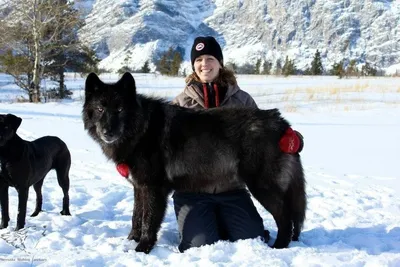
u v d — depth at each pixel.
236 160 4.30
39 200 5.27
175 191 4.68
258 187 4.28
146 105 4.34
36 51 22.88
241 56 177.62
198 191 4.49
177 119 4.34
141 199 4.46
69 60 25.03
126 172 4.31
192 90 4.95
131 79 4.19
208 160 4.30
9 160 4.45
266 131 4.23
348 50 171.00
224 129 4.29
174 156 4.27
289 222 4.31
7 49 23.52
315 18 185.75
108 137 4.05
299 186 4.36
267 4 196.75
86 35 25.33
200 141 4.29
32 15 22.88
